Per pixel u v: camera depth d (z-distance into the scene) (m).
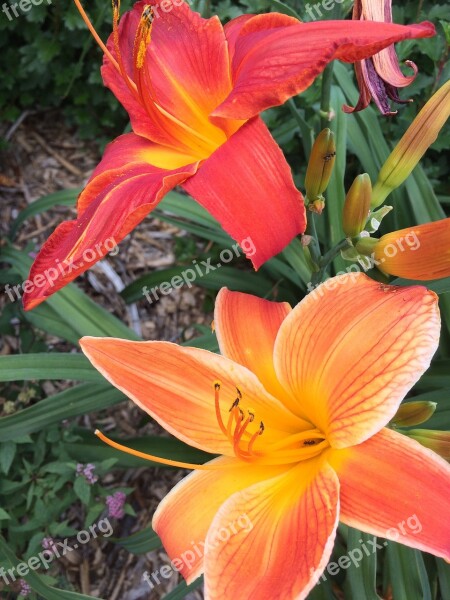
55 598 0.35
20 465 0.42
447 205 0.50
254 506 0.23
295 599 0.19
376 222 0.27
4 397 0.46
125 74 0.26
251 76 0.22
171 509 0.24
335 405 0.22
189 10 0.27
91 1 0.50
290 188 0.21
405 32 0.20
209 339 0.38
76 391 0.37
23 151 0.58
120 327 0.41
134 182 0.24
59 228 0.25
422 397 0.35
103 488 0.41
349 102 0.42
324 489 0.21
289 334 0.23
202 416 0.24
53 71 0.54
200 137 0.27
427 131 0.26
